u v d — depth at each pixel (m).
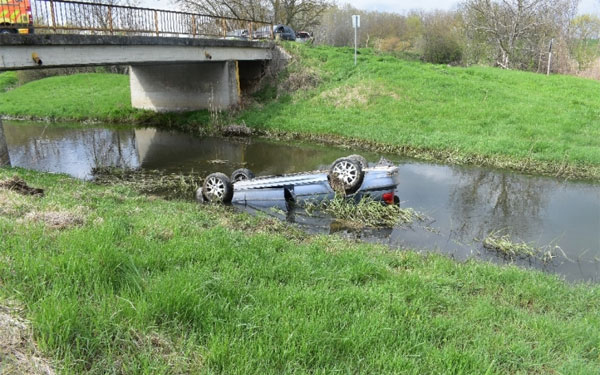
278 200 10.12
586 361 4.09
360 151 16.28
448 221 9.58
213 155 15.98
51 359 2.97
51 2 12.59
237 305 4.20
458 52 39.53
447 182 12.52
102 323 3.39
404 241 8.44
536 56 33.84
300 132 18.73
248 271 5.16
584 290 6.16
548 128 17.02
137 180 12.46
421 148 15.88
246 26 30.52
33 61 12.26
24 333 3.15
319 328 3.81
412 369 3.46
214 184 10.25
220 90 22.03
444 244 8.35
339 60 24.94
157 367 3.09
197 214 8.31
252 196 10.17
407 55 39.44
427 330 4.19
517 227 9.30
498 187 12.14
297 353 3.43
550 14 33.75
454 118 18.75
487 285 5.98
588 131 16.78
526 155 14.37
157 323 3.64
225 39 21.02
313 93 22.56
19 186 8.09
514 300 5.57
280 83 23.84
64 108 25.50
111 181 12.14
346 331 3.90
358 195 10.01
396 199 11.01
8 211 6.31
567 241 8.61
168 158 15.52
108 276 4.24
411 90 21.53
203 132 19.94
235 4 32.34
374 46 46.12
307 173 10.62
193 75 22.44
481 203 10.81
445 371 3.50
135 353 3.23
